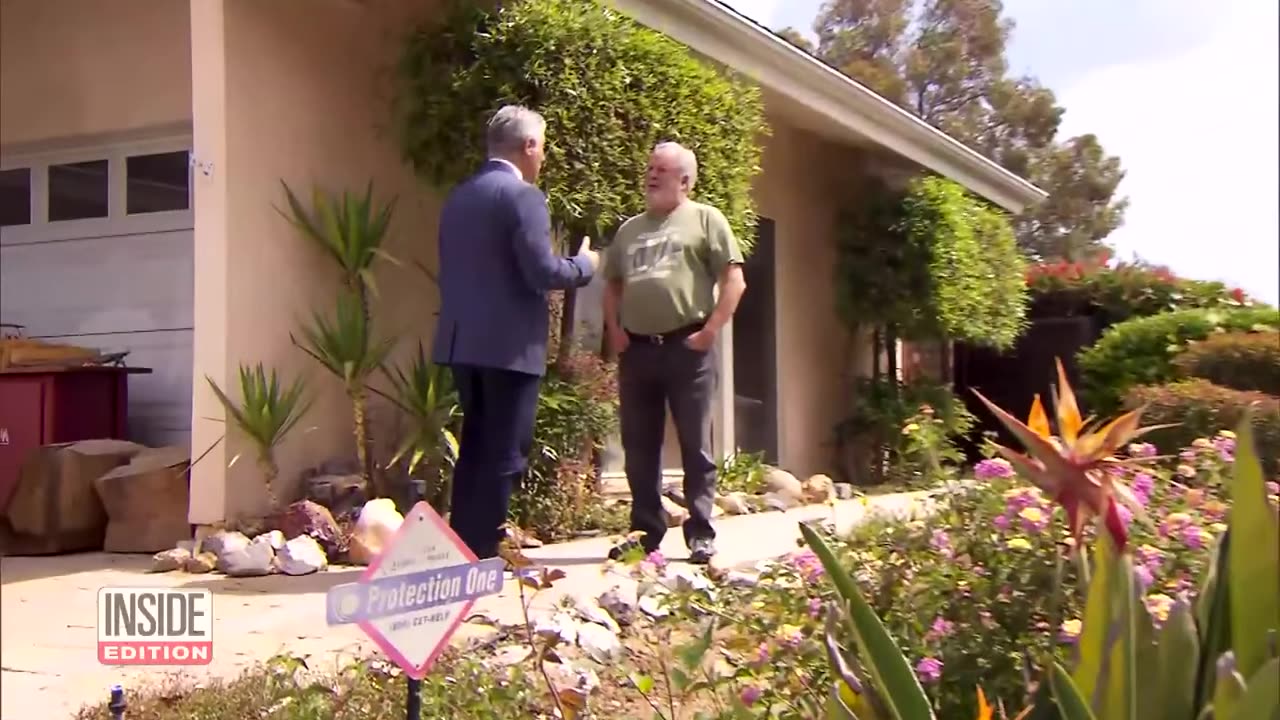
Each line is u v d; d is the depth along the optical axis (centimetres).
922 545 333
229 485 617
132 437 783
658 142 700
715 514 802
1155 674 205
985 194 1430
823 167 1223
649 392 554
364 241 670
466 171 652
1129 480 319
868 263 1169
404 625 247
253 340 641
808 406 1187
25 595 495
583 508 692
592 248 709
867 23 2945
